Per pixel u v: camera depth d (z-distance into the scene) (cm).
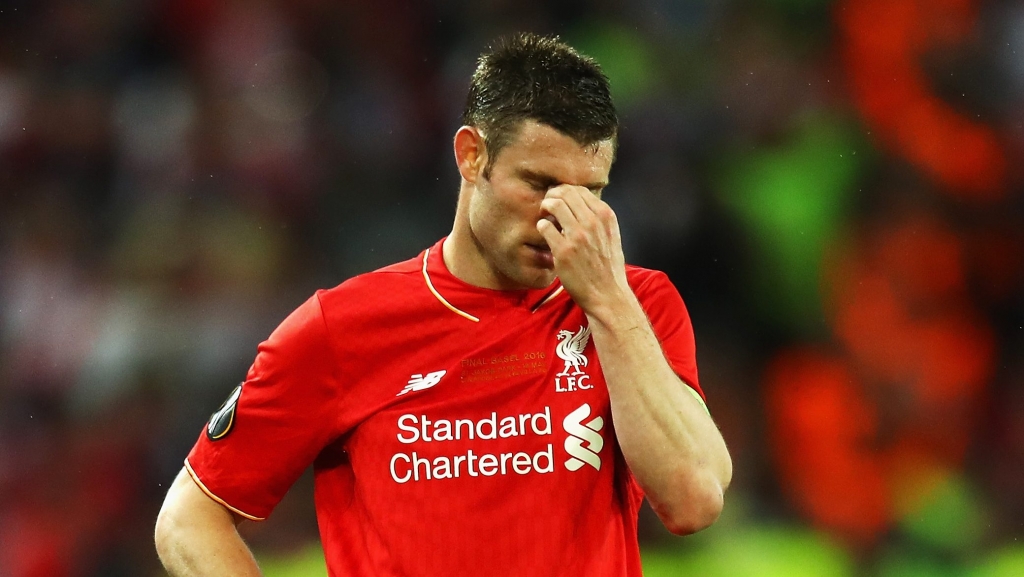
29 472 2623
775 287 2875
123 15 3166
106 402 2664
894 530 2661
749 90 3055
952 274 2984
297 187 3019
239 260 2889
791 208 2902
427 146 3112
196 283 2859
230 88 3103
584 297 817
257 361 897
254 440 881
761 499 2703
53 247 2947
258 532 2464
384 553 842
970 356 2912
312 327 869
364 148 3088
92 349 2764
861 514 2666
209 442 900
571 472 839
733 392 2800
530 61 833
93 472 2602
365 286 885
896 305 2920
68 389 2741
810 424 2748
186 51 3153
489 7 3197
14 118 3047
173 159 3019
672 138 2941
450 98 3081
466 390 853
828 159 3014
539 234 829
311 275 2953
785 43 3150
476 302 873
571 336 872
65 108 3080
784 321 2881
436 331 867
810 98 3083
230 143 3036
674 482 813
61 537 2547
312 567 2412
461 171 879
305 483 2552
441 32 3222
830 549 2622
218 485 890
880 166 3058
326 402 873
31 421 2705
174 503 906
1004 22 3216
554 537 829
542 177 818
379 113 3131
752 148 2991
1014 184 3094
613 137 841
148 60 3145
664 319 909
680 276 2870
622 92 2958
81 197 3028
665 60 3078
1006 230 3048
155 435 2628
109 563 2539
